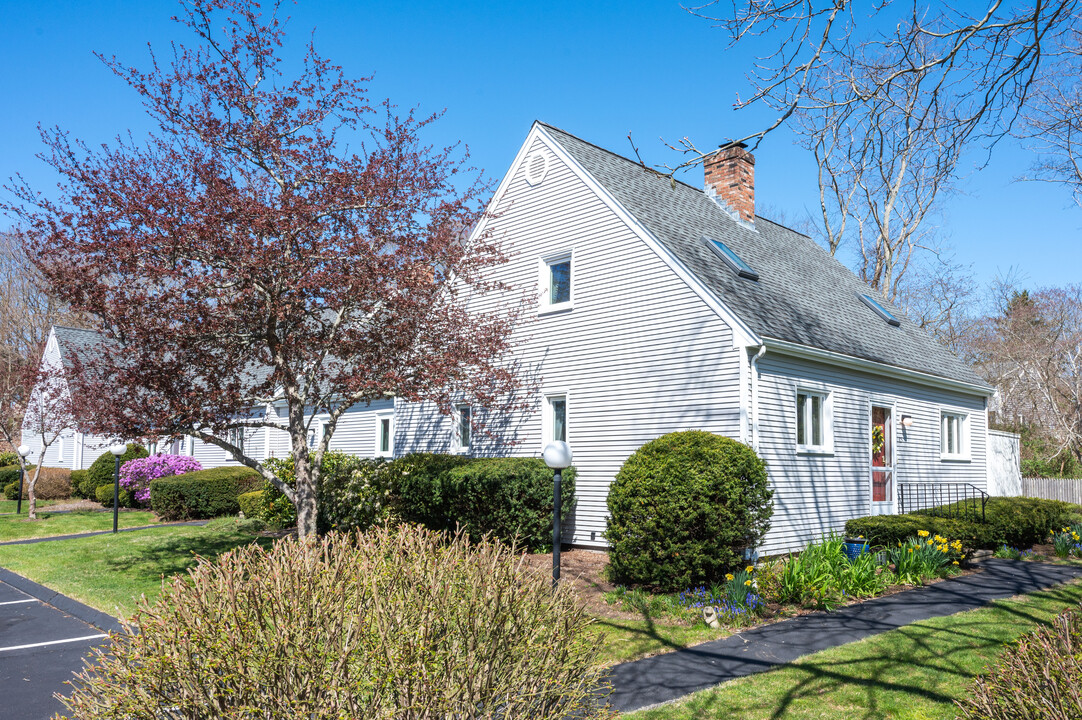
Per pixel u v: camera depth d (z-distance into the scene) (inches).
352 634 142.3
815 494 532.7
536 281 610.9
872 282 1279.5
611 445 541.0
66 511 879.1
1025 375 1344.7
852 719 229.6
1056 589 421.1
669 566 395.9
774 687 258.8
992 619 348.5
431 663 141.4
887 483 628.1
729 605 364.8
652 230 537.0
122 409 397.1
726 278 546.6
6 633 364.5
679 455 413.4
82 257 382.9
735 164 740.7
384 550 160.4
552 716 158.4
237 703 135.1
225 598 143.7
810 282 701.9
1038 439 1296.8
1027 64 235.9
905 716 230.7
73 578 476.4
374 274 398.6
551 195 608.4
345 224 425.7
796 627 340.8
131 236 374.3
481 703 148.5
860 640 315.6
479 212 463.8
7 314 1614.2
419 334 446.9
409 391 418.6
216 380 410.0
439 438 673.6
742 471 408.8
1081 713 132.8
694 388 501.0
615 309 552.7
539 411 589.6
